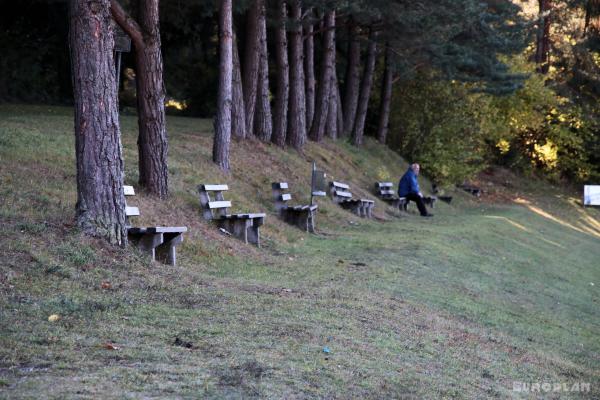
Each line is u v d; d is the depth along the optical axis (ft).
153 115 48.75
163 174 49.55
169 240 37.81
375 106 141.28
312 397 20.03
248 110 82.02
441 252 59.00
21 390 17.90
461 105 130.62
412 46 109.60
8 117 66.64
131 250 35.32
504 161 172.24
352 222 72.49
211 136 78.23
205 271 38.86
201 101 123.54
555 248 88.69
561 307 51.75
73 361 20.72
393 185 113.50
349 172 101.55
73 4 34.09
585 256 89.04
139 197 46.98
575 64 177.68
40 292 27.43
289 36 100.17
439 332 32.27
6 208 35.45
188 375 20.48
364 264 47.96
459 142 130.82
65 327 23.99
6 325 23.26
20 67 102.68
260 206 62.75
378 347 27.04
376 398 21.07
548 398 26.27
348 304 33.50
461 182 137.59
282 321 28.25
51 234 33.14
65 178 45.03
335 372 22.67
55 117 72.95
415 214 97.81
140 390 18.85
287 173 78.48
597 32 177.27
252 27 81.51
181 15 95.55
